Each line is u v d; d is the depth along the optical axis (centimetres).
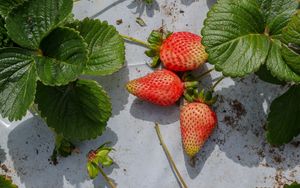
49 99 27
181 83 28
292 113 27
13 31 26
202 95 27
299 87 26
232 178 28
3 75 26
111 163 27
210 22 25
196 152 27
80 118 27
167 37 28
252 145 28
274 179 28
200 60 27
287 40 24
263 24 25
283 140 27
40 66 25
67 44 25
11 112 25
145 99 28
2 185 28
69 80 25
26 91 25
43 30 26
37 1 25
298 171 28
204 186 28
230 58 25
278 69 25
